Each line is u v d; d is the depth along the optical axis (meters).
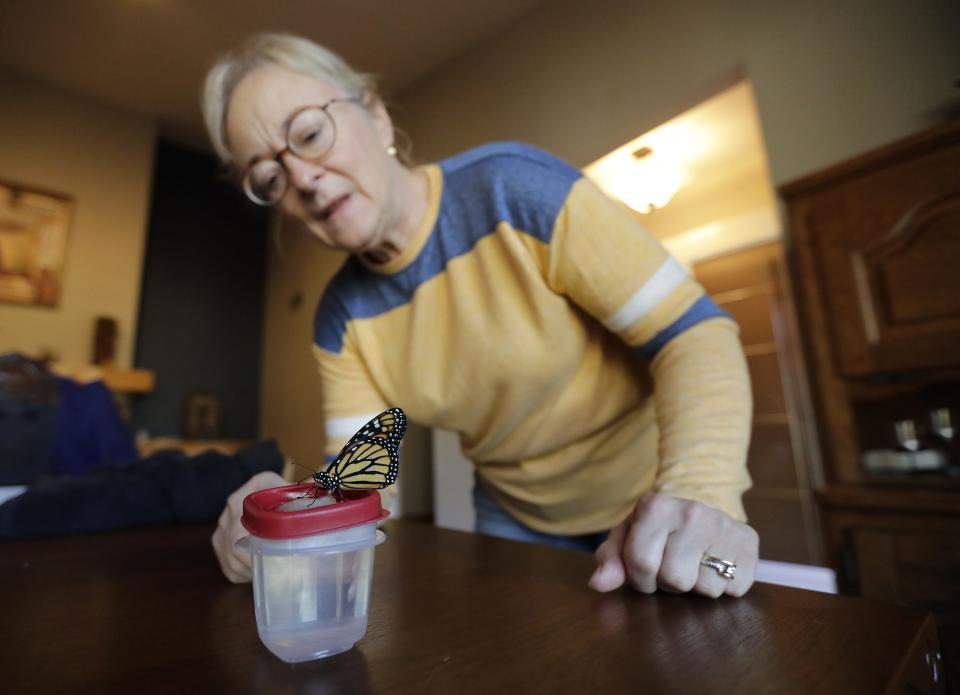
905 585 1.06
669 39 2.02
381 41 2.81
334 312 0.90
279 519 0.29
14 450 1.07
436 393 0.84
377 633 0.34
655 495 0.45
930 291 1.16
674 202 3.33
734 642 0.31
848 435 1.27
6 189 2.98
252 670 0.29
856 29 1.55
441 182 0.77
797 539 2.84
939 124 1.27
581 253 0.64
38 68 3.05
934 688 0.31
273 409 3.96
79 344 3.11
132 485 0.78
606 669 0.28
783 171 1.65
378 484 0.33
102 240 3.27
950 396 1.29
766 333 3.05
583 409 0.79
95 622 0.38
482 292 0.75
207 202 4.06
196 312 3.90
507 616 0.37
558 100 2.41
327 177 0.66
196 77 3.14
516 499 0.93
